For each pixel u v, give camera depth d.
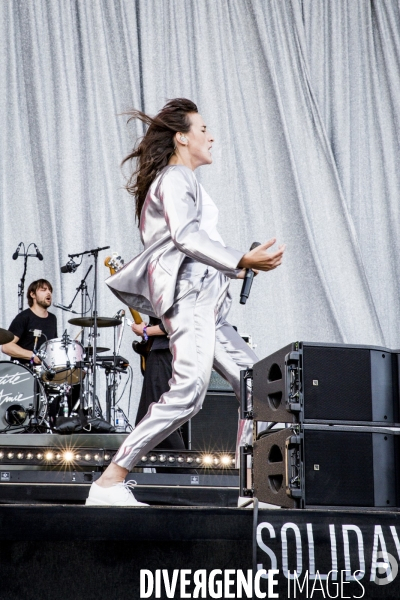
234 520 1.95
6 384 4.73
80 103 6.26
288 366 2.13
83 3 6.37
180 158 2.56
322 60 6.88
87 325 5.24
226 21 6.70
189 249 2.28
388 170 6.82
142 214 2.50
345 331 6.43
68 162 6.11
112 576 1.92
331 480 2.05
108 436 3.66
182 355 2.34
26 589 1.89
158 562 1.93
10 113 6.12
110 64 6.38
